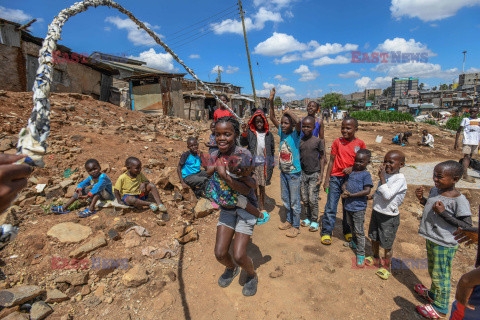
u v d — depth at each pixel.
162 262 2.92
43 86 0.94
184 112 19.22
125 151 5.67
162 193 4.34
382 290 2.72
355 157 3.16
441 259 2.37
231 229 2.49
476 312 1.33
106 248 2.94
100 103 9.86
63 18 1.10
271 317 2.38
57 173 4.32
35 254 2.71
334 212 3.51
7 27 10.59
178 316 2.33
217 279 2.79
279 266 3.08
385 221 2.89
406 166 7.11
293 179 3.64
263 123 3.98
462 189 5.35
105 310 2.31
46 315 2.18
